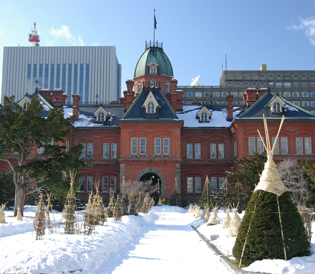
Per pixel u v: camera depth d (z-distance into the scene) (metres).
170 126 51.16
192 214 39.12
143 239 19.94
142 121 50.91
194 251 15.80
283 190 11.79
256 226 11.59
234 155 53.31
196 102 65.62
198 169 55.81
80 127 55.81
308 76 132.25
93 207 19.78
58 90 61.84
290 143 49.03
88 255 11.97
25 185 29.61
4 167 52.22
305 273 10.22
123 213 28.92
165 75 67.69
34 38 185.62
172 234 22.91
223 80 136.75
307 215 15.24
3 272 10.12
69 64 180.62
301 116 49.53
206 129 55.97
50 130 29.08
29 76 179.88
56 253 11.23
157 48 69.38
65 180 29.08
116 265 12.53
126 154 50.91
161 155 50.50
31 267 10.30
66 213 16.47
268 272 10.46
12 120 29.00
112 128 55.72
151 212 37.56
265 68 135.38
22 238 14.62
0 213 20.95
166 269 11.98
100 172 55.47
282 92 131.12
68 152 31.06
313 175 27.86
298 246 11.34
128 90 61.44
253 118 49.06
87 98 178.88
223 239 17.42
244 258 11.59
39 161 29.50
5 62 181.00
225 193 37.47
